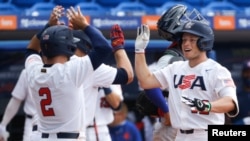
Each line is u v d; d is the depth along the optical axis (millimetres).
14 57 32750
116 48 18344
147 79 18328
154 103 19906
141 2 37031
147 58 32250
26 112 27422
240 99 34312
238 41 34125
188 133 17844
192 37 17656
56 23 18828
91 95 18875
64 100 17062
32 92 17578
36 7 34719
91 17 30203
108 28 30422
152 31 31047
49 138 17344
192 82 17750
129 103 33719
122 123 31047
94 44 16969
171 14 20359
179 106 17984
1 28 29656
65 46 17250
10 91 32812
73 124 17219
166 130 20984
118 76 18156
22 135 33062
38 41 18828
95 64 16953
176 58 20125
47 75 17156
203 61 17875
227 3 36844
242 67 34312
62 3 35781
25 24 29844
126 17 30469
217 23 30906
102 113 24891
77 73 16953
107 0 36594
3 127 27734
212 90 17547
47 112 17266
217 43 34156
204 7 36875
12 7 34875
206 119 17578
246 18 31203
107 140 25047
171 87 18203
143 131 33844
